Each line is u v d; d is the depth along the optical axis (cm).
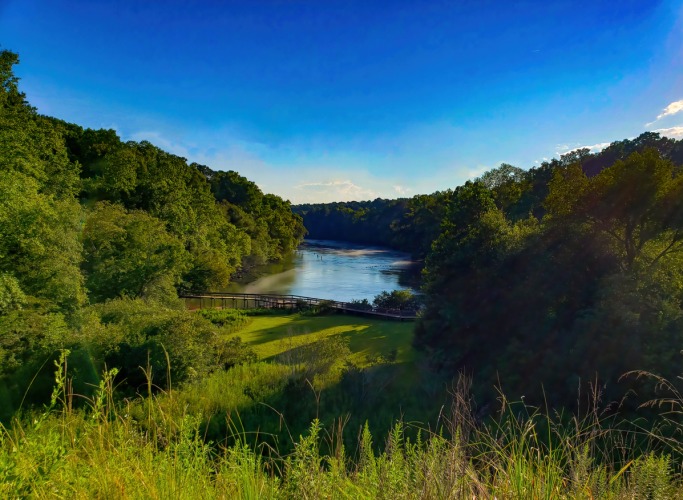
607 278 1173
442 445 255
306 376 1182
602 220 1357
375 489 232
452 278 1658
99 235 2700
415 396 1084
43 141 2881
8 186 1709
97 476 211
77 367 1091
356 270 6662
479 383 1152
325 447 672
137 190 4566
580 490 213
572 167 1443
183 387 1156
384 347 2066
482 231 1691
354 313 3534
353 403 1005
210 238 5262
